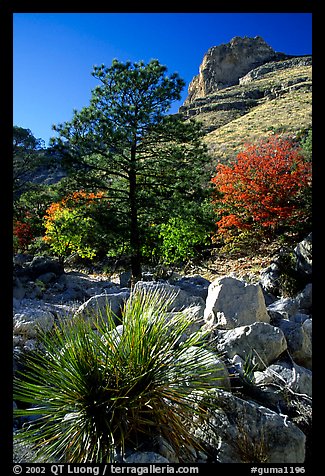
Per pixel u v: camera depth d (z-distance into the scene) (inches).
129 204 502.0
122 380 118.0
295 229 520.1
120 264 661.3
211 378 125.6
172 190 514.3
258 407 125.9
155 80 493.0
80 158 492.7
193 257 556.1
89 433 110.7
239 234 565.0
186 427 119.5
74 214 534.0
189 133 504.1
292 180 517.3
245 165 545.6
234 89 2947.8
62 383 119.2
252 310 171.8
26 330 173.2
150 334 126.6
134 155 513.0
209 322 176.4
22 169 718.5
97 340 124.4
